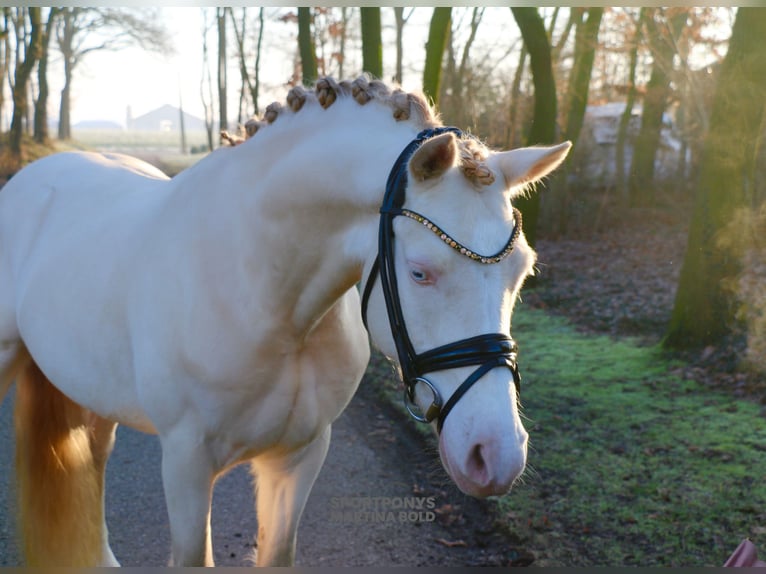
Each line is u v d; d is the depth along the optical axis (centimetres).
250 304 187
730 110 536
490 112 1438
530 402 469
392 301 160
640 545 285
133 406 216
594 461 368
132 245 214
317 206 178
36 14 1678
